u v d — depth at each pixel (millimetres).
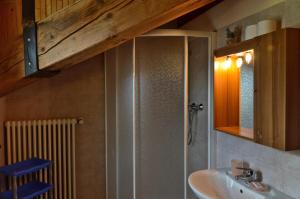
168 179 2492
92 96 2951
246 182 1890
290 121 1478
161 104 2469
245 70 2084
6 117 2609
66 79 2850
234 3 2107
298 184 1572
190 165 2525
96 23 1276
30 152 2592
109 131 2906
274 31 1533
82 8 1307
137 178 2488
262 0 1817
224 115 2252
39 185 2412
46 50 1411
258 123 1673
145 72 2451
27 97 2697
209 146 2453
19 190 2305
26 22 1442
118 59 2654
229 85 2244
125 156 2605
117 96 2701
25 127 2582
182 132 2463
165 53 2436
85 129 2938
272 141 1558
